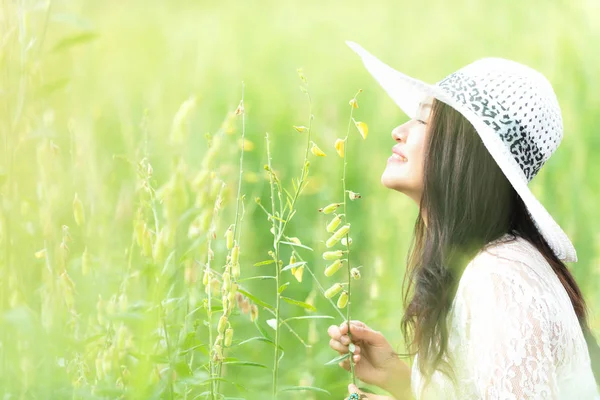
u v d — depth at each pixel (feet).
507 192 9.82
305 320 17.54
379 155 24.95
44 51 6.70
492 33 33.19
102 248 8.41
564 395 8.99
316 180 21.93
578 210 21.02
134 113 20.13
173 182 6.96
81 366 8.02
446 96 9.57
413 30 40.88
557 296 9.14
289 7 43.62
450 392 9.81
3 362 6.93
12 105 6.70
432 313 9.66
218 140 7.86
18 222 6.98
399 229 19.81
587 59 25.39
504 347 8.75
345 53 39.96
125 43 28.99
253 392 12.30
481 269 9.25
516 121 9.78
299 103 31.58
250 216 18.08
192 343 9.29
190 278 8.05
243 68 34.19
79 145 8.82
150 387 7.61
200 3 36.58
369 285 18.33
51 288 7.26
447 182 9.77
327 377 15.78
